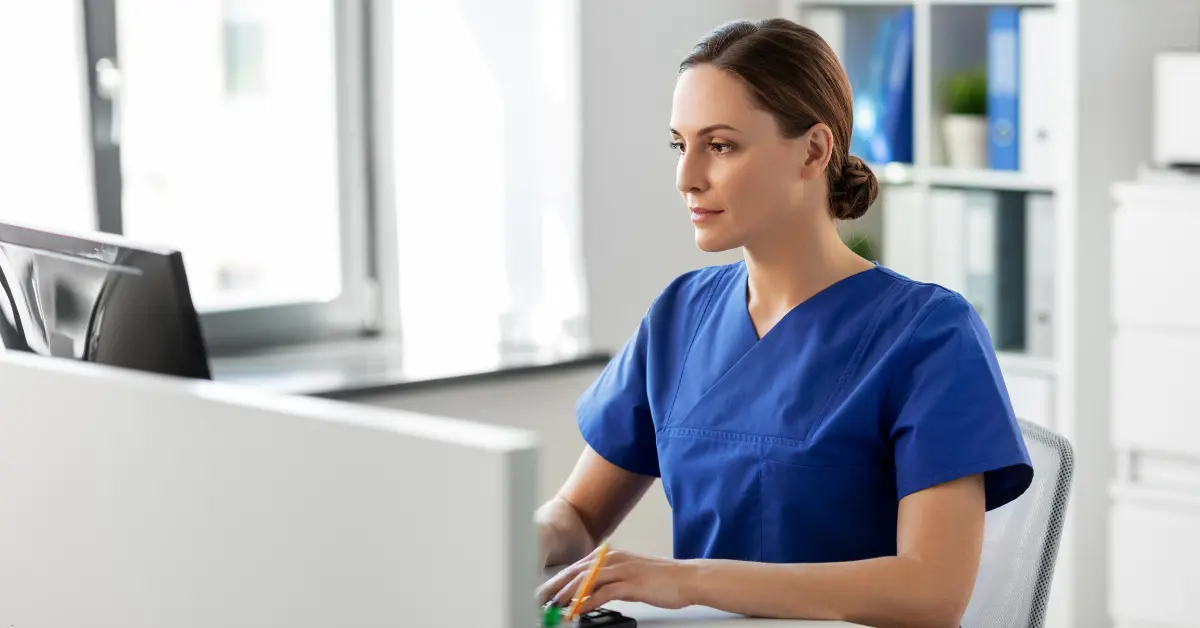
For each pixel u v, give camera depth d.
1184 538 2.87
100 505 1.20
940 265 3.29
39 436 1.26
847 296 1.63
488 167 3.28
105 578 1.21
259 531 1.06
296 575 1.04
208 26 3.06
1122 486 2.97
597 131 3.20
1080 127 2.99
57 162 2.84
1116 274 2.95
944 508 1.48
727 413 1.66
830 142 1.56
